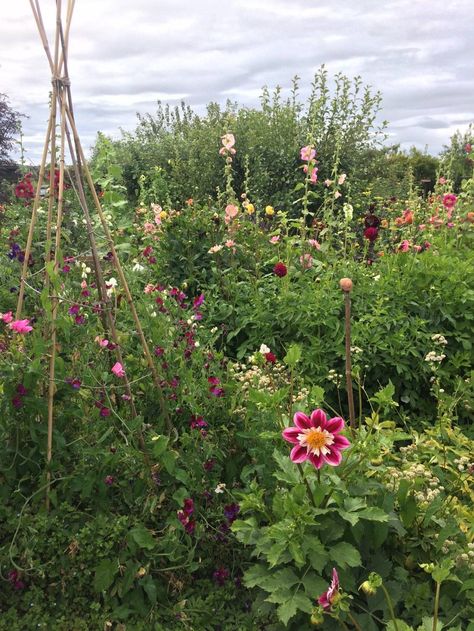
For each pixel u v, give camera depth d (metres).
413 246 4.60
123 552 2.18
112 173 3.13
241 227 5.12
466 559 2.08
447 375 3.71
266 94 9.62
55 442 2.37
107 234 2.43
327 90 8.62
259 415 2.50
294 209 8.46
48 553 2.18
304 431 1.94
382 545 2.22
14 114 13.74
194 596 2.22
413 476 2.41
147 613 2.14
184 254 4.89
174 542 2.20
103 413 2.36
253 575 2.04
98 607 2.09
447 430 3.03
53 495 2.27
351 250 5.01
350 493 2.12
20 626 2.05
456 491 2.63
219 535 2.34
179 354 2.75
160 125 13.57
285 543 1.94
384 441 2.25
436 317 4.03
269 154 8.95
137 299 3.16
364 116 8.84
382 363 3.71
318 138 8.74
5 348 2.59
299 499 2.02
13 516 2.23
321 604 1.69
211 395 2.59
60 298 2.34
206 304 4.27
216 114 12.48
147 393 2.67
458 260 4.49
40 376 2.30
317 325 3.90
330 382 3.69
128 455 2.30
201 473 2.40
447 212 5.79
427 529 2.22
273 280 4.38
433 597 2.04
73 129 2.36
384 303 4.04
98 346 2.57
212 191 9.38
